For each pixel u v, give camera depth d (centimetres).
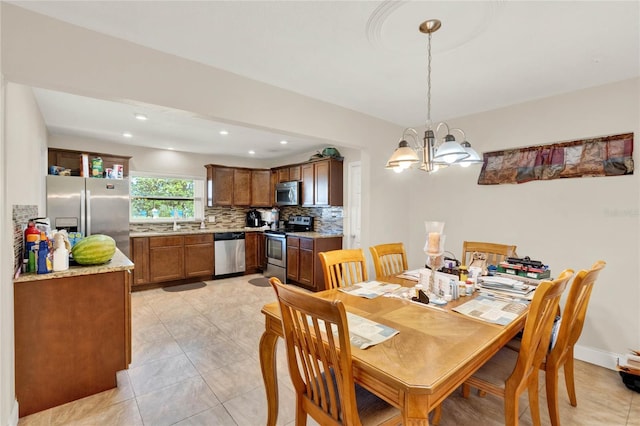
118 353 213
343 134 307
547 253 276
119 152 475
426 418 99
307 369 132
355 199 466
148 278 458
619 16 163
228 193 564
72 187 375
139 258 450
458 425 179
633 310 234
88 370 203
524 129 290
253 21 172
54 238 203
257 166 626
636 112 232
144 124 367
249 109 242
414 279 225
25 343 185
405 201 379
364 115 327
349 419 112
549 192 274
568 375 195
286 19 170
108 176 423
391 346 121
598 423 181
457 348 120
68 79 172
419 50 201
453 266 229
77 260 211
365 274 236
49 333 192
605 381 225
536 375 156
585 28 174
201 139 447
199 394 206
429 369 105
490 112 313
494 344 129
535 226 283
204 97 220
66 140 423
